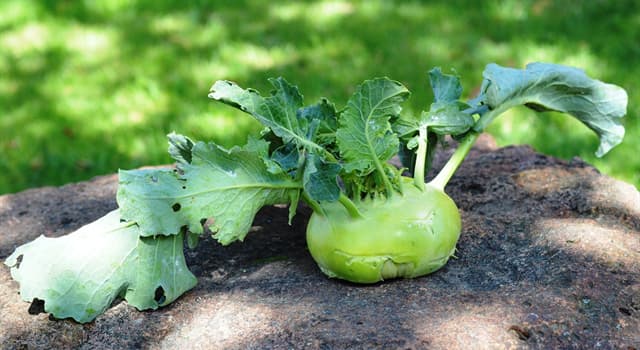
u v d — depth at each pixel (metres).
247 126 1.52
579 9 1.91
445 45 1.78
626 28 1.80
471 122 0.87
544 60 1.69
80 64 1.80
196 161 0.80
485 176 0.99
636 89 1.57
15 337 0.80
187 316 0.81
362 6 2.02
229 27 1.94
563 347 0.76
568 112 0.93
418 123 0.86
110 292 0.80
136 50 1.85
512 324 0.77
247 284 0.84
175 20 2.00
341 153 0.80
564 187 0.95
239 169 0.80
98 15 2.05
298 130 0.82
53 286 0.80
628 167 1.38
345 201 0.80
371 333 0.76
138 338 0.79
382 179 0.82
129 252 0.81
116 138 1.52
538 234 0.88
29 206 1.00
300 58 1.76
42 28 1.99
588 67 1.65
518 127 1.49
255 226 0.95
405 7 2.00
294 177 0.83
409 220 0.81
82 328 0.80
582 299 0.80
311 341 0.76
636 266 0.83
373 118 0.80
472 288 0.82
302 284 0.84
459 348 0.75
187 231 0.83
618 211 0.91
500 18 1.90
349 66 1.71
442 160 1.04
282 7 2.05
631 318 0.79
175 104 1.62
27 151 1.49
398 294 0.81
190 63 1.77
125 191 0.79
